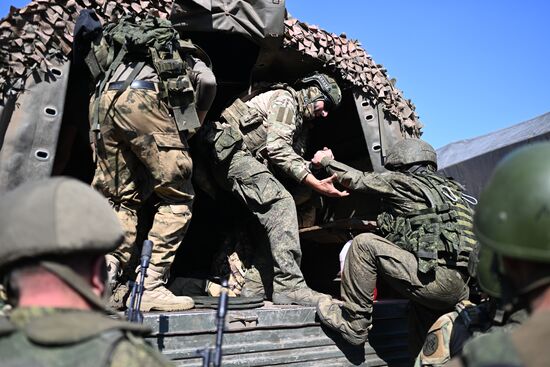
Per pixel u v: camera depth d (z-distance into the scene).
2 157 2.72
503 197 1.09
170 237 2.93
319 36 3.90
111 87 2.88
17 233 0.99
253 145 3.75
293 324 2.88
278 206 3.47
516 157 1.14
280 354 2.80
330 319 2.94
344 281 2.91
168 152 2.86
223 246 4.08
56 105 2.90
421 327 3.02
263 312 2.79
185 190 3.02
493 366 0.93
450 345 1.95
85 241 1.01
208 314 2.61
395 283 2.81
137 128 2.82
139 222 3.68
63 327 0.94
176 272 4.52
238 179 3.58
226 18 3.41
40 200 1.01
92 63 2.98
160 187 2.91
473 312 1.88
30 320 0.98
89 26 2.93
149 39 2.88
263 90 3.94
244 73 4.17
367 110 4.07
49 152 2.84
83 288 1.01
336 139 4.87
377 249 2.80
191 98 2.88
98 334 0.95
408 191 2.91
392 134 4.07
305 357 2.86
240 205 4.21
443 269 2.67
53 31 2.93
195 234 4.64
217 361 1.49
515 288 1.12
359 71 4.02
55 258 1.00
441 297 2.70
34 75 2.86
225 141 3.56
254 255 3.93
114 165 2.97
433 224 2.72
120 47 2.98
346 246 3.64
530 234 1.04
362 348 3.11
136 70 2.88
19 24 2.84
